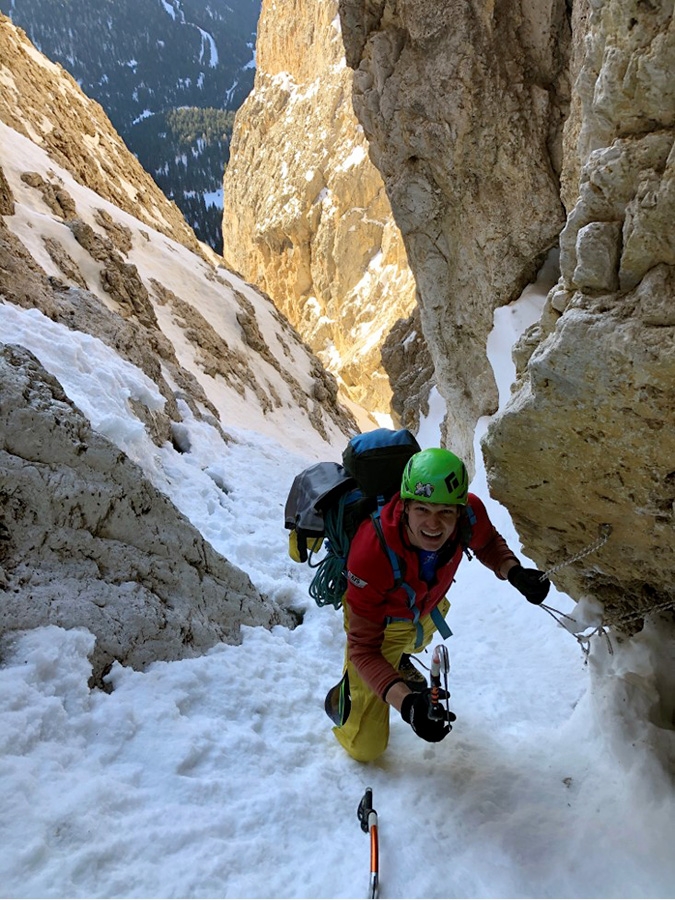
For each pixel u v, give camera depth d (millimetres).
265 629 4219
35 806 2244
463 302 10523
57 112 30984
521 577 2705
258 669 3594
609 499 2455
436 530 2412
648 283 1981
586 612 3041
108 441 3645
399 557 2504
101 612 3195
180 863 2223
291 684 3613
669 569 2607
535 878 2316
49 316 9055
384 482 2617
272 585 5004
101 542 3465
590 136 2408
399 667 3295
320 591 2914
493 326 9789
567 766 2898
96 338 8953
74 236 14820
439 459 2361
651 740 2680
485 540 2812
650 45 1894
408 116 9547
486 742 3277
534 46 8766
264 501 7922
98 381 7578
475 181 9430
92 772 2510
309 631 4449
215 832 2389
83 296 10211
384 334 37906
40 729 2564
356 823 2572
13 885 2002
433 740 2328
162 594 3645
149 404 8445
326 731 3273
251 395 17094
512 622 5500
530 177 9031
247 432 11148
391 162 10242
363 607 2602
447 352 11328
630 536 2570
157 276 19781
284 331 25812
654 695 2844
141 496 3727
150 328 14984
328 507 2746
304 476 2887
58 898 2004
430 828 2547
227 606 4051
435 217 10234
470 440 11406
